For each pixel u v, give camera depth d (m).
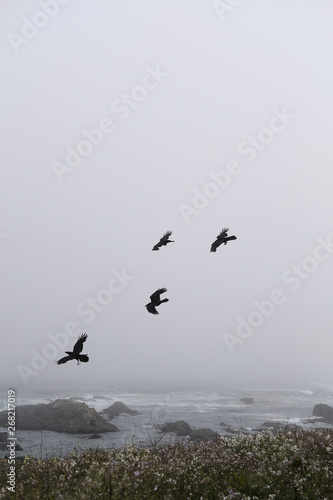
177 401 74.38
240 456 13.34
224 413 55.00
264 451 12.95
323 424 37.59
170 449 14.12
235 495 9.73
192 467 11.79
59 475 10.92
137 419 47.44
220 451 13.55
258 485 10.34
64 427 37.09
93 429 37.12
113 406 54.03
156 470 11.15
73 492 9.55
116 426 40.69
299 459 11.79
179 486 10.30
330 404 70.56
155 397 81.69
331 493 9.84
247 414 53.44
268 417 49.88
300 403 72.50
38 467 11.79
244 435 15.30
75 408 39.31
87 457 12.65
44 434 35.03
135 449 13.54
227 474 11.27
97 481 9.91
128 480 9.95
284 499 9.88
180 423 32.84
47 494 9.38
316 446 13.00
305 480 10.35
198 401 74.69
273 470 11.20
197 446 14.57
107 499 9.06
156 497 9.66
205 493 9.87
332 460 11.98
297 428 16.88
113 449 14.21
